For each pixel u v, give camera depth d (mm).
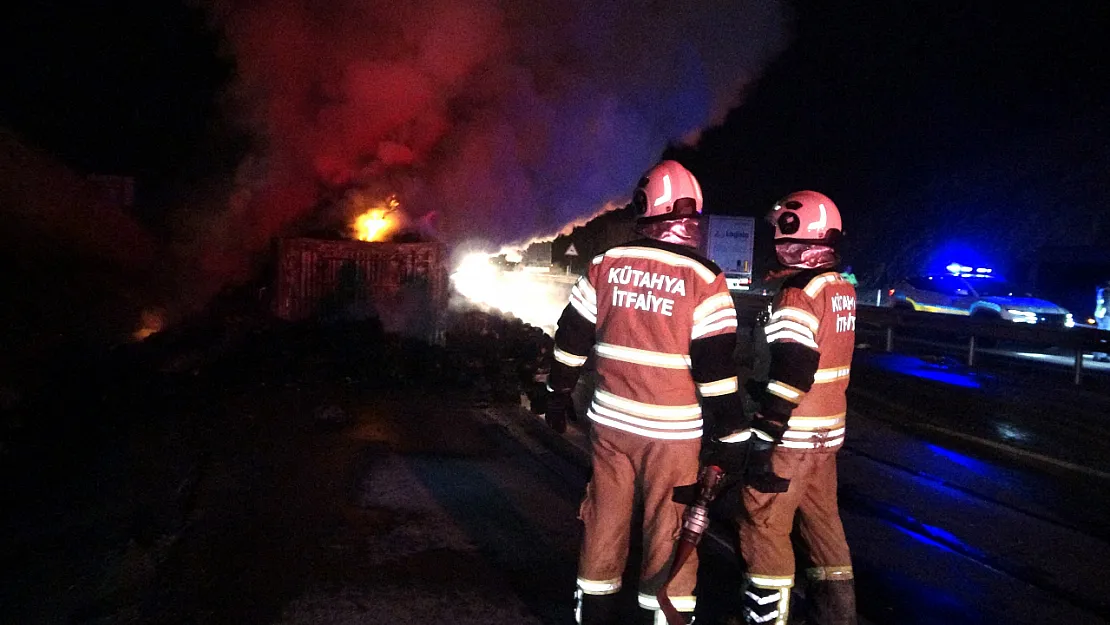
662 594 3301
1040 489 7113
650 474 3385
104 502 5516
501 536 5203
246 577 4480
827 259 3902
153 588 4324
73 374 8594
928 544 5711
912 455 8172
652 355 3350
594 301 3533
